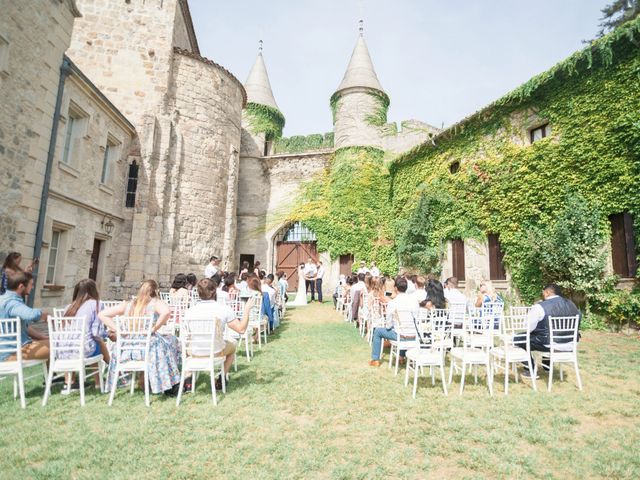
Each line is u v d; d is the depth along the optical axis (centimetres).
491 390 479
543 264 1007
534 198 1091
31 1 791
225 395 465
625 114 880
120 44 1514
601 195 920
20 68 773
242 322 496
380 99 2094
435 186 1530
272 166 2253
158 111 1501
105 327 489
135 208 1380
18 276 476
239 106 1880
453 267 1438
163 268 1467
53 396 456
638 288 843
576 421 391
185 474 287
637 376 554
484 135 1318
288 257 2175
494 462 311
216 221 1681
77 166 1067
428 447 336
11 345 450
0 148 735
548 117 1086
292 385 505
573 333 513
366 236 1927
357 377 546
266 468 299
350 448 334
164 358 456
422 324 525
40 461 307
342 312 1262
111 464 301
